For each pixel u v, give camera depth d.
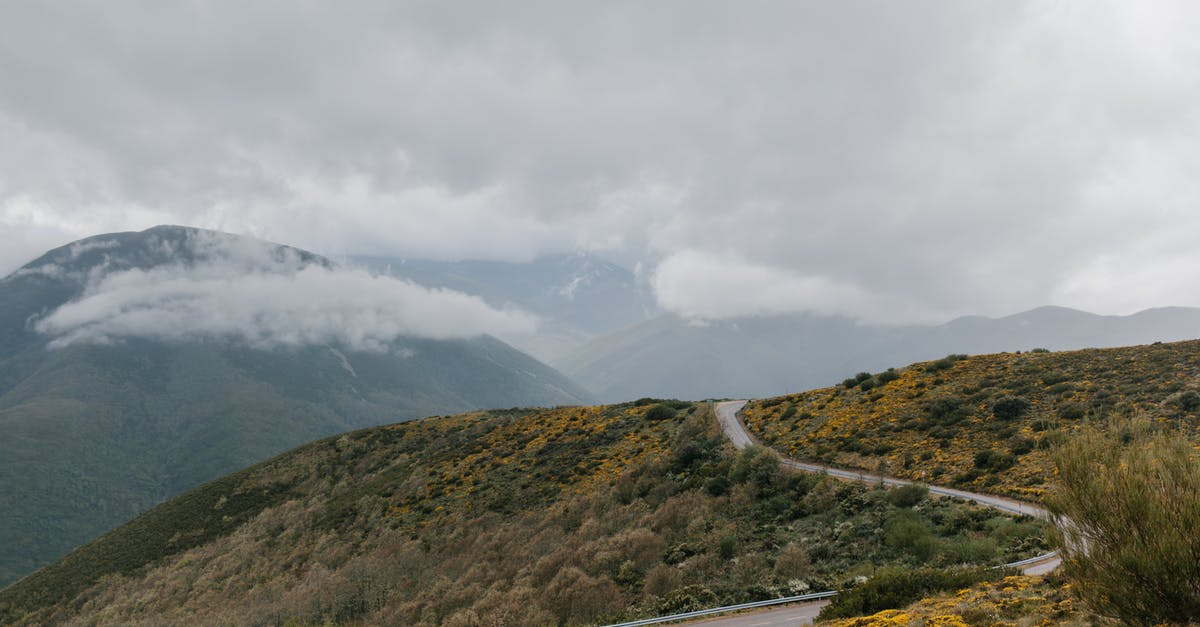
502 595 39.72
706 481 48.31
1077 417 43.97
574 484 61.12
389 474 81.94
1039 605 13.93
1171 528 10.67
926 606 16.58
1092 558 11.55
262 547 70.31
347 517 71.19
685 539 39.69
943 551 27.69
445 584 46.31
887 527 32.62
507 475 69.38
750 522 39.47
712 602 28.22
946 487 39.56
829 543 32.72
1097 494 11.57
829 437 55.97
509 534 52.84
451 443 88.94
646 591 33.50
